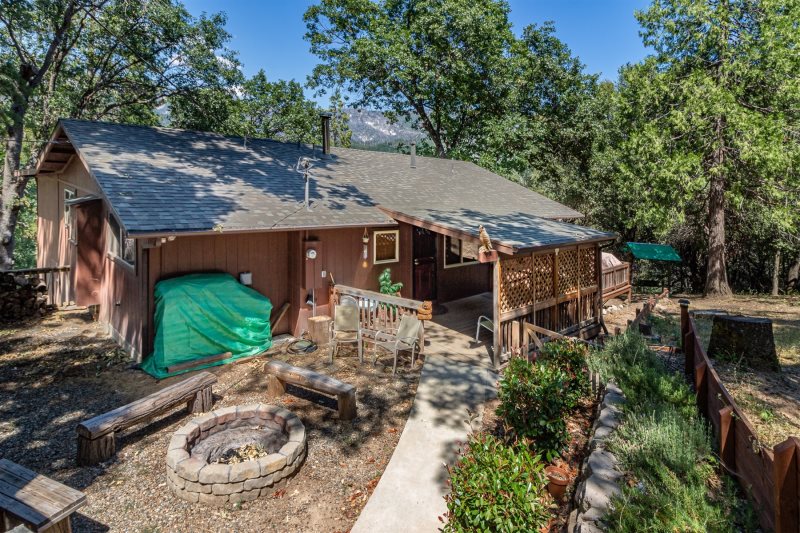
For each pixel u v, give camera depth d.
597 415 5.22
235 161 10.94
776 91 15.23
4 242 15.40
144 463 4.93
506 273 8.16
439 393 6.72
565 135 23.89
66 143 10.45
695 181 15.46
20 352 8.41
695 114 15.34
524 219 11.66
